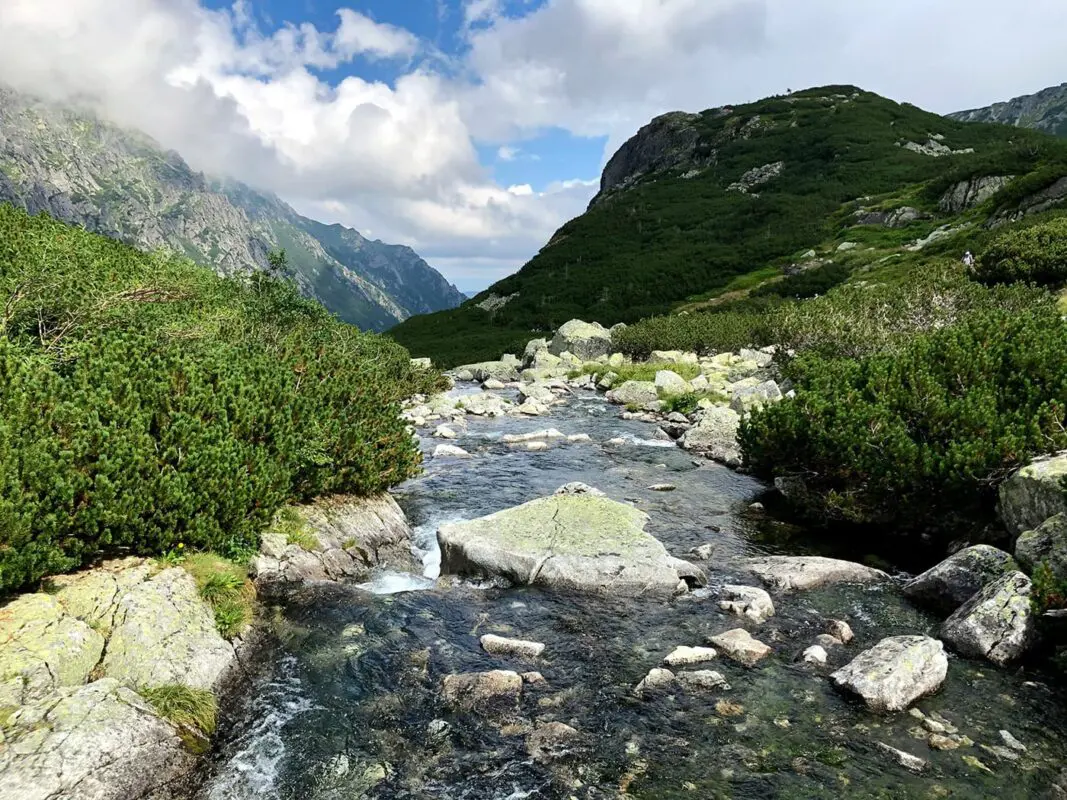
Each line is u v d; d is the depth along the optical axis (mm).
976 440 11461
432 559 12586
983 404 12352
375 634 8859
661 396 31141
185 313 16344
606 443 22812
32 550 7250
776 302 76562
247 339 18125
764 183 143750
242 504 9789
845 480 13906
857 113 163500
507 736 6777
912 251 78438
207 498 9305
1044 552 9164
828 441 13781
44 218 18625
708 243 118875
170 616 7746
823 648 8531
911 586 10344
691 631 9102
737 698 7418
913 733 6754
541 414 29141
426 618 9414
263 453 10523
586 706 7297
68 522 7750
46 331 12375
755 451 15938
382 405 15250
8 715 5723
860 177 127312
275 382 11891
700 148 180750
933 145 143750
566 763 6367
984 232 66438
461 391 40094
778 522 14445
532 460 20141
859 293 35250
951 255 64688
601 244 133125
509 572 10875
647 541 11438
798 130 163875
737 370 35438
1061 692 7480
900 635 8703
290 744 6617
